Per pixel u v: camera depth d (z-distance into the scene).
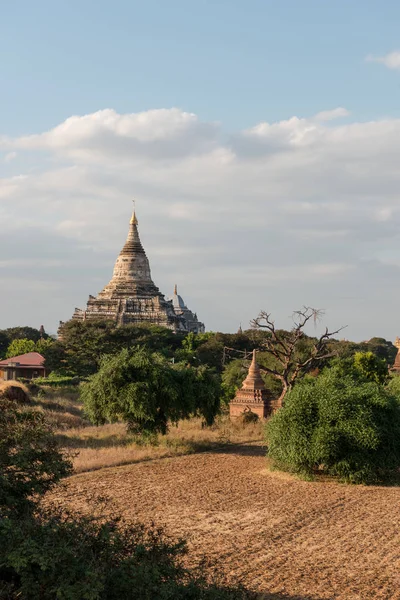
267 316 74.50
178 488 34.59
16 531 15.36
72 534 16.42
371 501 32.88
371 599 19.30
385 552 23.92
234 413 70.12
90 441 48.28
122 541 17.20
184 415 51.47
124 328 116.88
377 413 38.50
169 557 17.44
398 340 106.81
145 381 48.09
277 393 83.50
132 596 15.01
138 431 49.16
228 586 18.11
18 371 114.94
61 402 68.31
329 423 37.66
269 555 23.34
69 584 14.60
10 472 18.83
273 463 40.47
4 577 15.73
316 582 20.64
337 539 25.59
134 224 181.12
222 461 43.91
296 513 29.81
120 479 36.53
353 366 78.94
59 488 32.66
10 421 19.98
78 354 110.38
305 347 91.69
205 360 128.12
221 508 30.42
